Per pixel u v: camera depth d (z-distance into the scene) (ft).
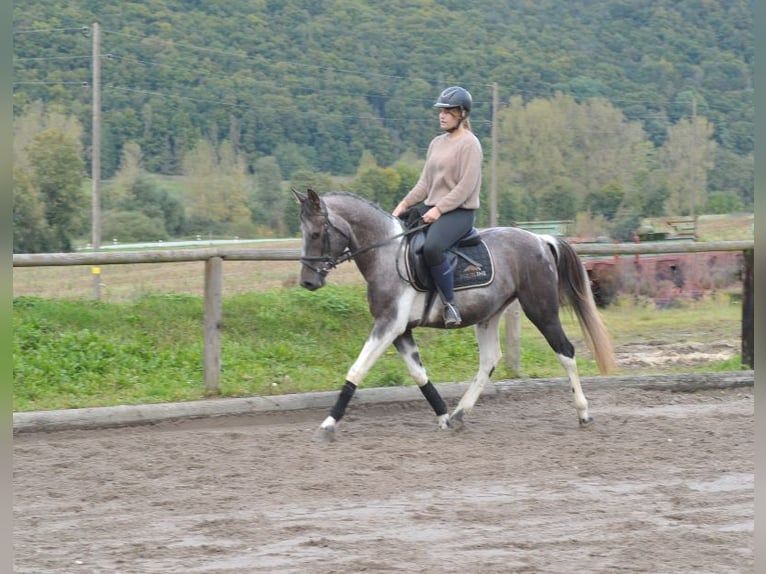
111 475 22.18
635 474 22.61
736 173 146.61
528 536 18.07
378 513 19.48
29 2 137.39
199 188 123.03
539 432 27.04
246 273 74.38
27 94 118.52
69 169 92.58
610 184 129.49
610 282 61.46
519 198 126.31
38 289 66.74
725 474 22.62
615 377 32.86
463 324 26.55
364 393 29.53
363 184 109.70
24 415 25.90
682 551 17.24
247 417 28.27
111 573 15.97
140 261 28.32
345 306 38.06
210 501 20.24
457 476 22.30
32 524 18.65
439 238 25.61
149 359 32.40
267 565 16.39
